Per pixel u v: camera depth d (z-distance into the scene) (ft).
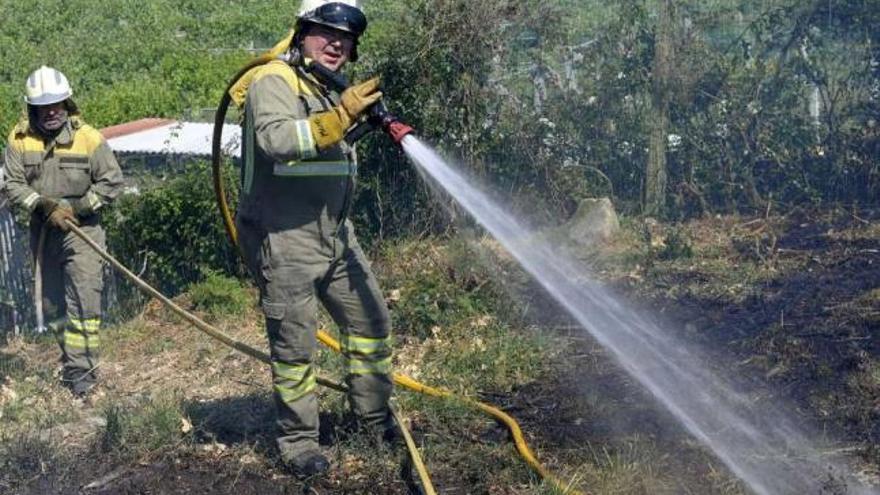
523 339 22.53
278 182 16.25
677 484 15.70
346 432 18.33
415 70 30.19
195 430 18.95
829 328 21.88
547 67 31.91
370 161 29.91
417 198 29.96
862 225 29.63
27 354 26.63
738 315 23.44
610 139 32.37
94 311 22.54
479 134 30.66
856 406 18.04
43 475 17.83
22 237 28.50
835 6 31.78
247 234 16.69
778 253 27.89
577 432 17.89
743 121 32.24
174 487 17.07
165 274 28.99
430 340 23.36
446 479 16.70
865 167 31.65
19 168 22.06
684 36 32.17
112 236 28.76
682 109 32.48
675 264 27.89
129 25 92.79
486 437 18.03
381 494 16.37
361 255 17.39
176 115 57.93
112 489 17.19
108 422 18.80
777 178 32.17
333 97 16.51
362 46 36.73
